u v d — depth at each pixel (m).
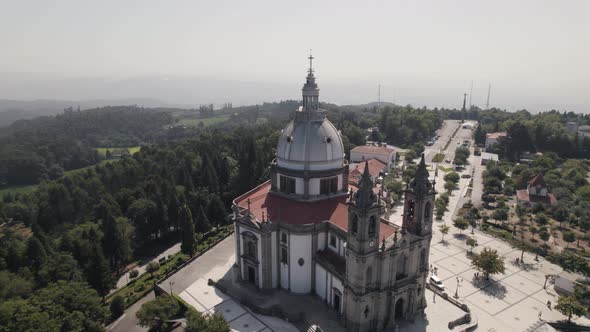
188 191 152.38
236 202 106.12
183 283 98.50
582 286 94.62
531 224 141.75
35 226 115.06
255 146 175.25
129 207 135.88
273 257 89.38
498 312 88.81
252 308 85.94
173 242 137.00
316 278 87.94
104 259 99.00
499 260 101.25
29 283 91.44
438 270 107.50
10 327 69.75
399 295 79.06
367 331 77.25
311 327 78.31
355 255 72.06
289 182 95.75
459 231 134.88
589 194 160.25
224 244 120.56
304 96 96.19
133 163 194.38
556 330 83.38
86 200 158.50
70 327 75.00
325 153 93.06
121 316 91.56
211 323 71.00
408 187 79.50
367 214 68.75
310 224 84.56
